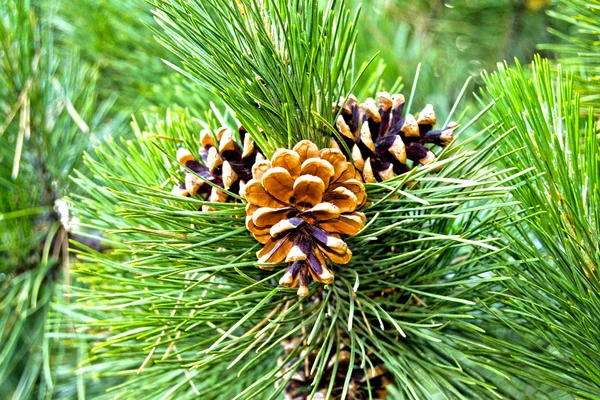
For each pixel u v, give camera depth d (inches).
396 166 17.0
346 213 16.1
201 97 22.9
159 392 20.1
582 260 16.6
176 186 18.3
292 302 18.3
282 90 16.6
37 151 25.1
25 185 24.9
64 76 26.4
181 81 23.7
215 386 20.0
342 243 15.5
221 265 16.3
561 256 16.8
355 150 16.5
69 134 25.7
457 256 19.9
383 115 17.2
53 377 26.5
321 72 17.2
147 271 18.6
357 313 18.4
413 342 18.4
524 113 17.4
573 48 22.4
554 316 17.2
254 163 17.0
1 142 24.8
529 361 17.2
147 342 18.9
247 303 18.1
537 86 18.1
